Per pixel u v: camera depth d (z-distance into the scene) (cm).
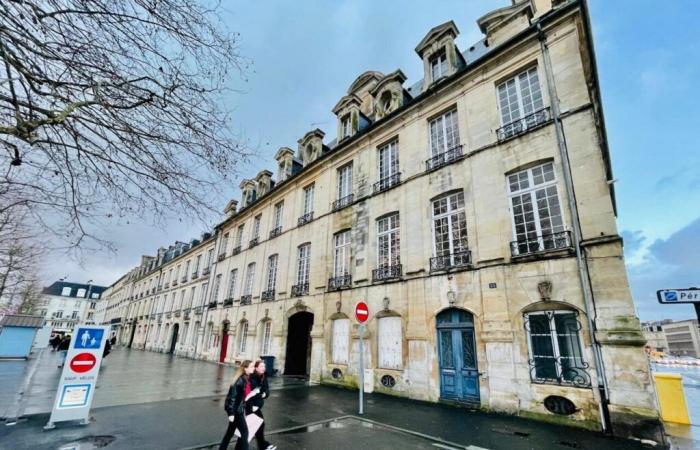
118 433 593
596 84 994
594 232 761
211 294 2581
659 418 615
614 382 670
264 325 1848
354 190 1482
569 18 930
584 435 639
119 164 373
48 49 292
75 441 544
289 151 2205
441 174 1128
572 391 718
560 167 858
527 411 766
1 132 283
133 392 1005
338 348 1325
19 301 2898
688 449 571
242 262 2273
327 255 1512
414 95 1557
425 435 627
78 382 655
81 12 289
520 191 927
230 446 540
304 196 1862
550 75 934
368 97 1816
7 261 1370
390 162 1389
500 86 1080
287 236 1844
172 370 1630
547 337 793
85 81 313
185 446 536
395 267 1174
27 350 1903
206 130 376
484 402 839
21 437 555
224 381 1300
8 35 275
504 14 1162
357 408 854
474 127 1081
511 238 907
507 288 870
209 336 2438
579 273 760
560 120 881
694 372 2048
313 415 772
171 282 3647
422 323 1033
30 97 304
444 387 942
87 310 8300
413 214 1177
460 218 1053
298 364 1641
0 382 1075
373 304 1207
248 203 2603
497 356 844
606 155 1291
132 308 4766
